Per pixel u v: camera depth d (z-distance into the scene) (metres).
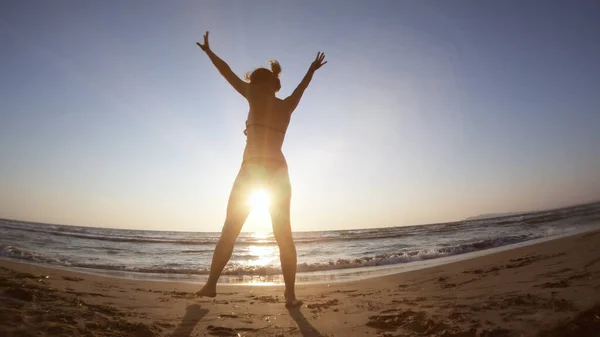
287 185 3.22
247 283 7.45
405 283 5.34
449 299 3.36
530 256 6.46
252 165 3.11
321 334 2.40
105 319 2.44
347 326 2.60
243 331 2.49
